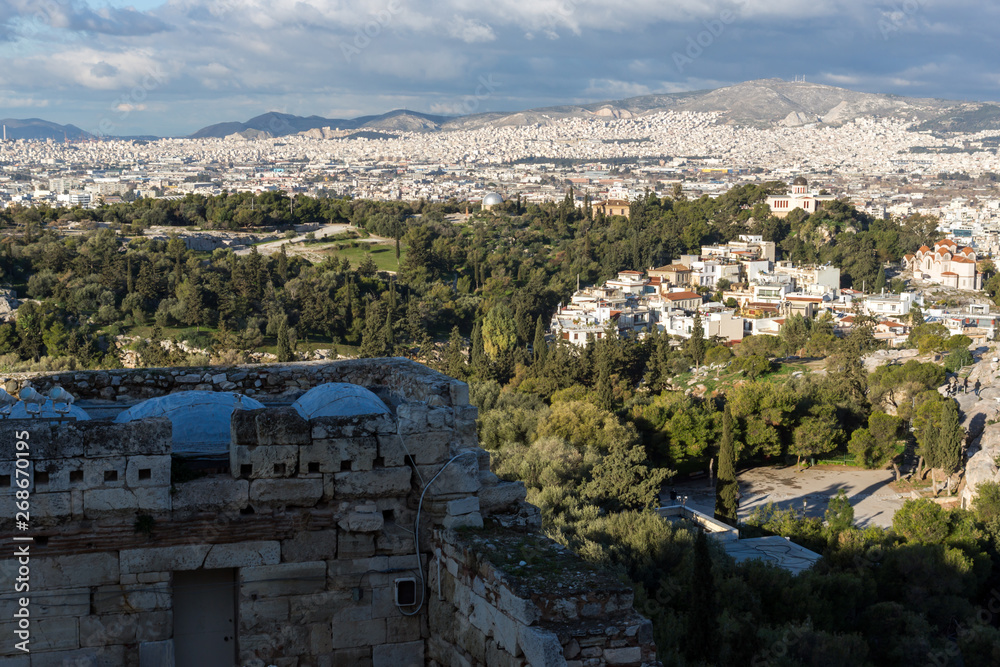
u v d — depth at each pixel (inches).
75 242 7524.6
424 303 7504.9
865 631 1700.3
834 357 5029.5
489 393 3767.2
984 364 4611.2
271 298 6796.3
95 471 443.8
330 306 6717.5
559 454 2736.2
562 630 418.3
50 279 6555.1
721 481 2878.9
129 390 608.7
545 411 3363.7
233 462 467.8
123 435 446.6
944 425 3452.3
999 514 2576.3
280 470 476.1
